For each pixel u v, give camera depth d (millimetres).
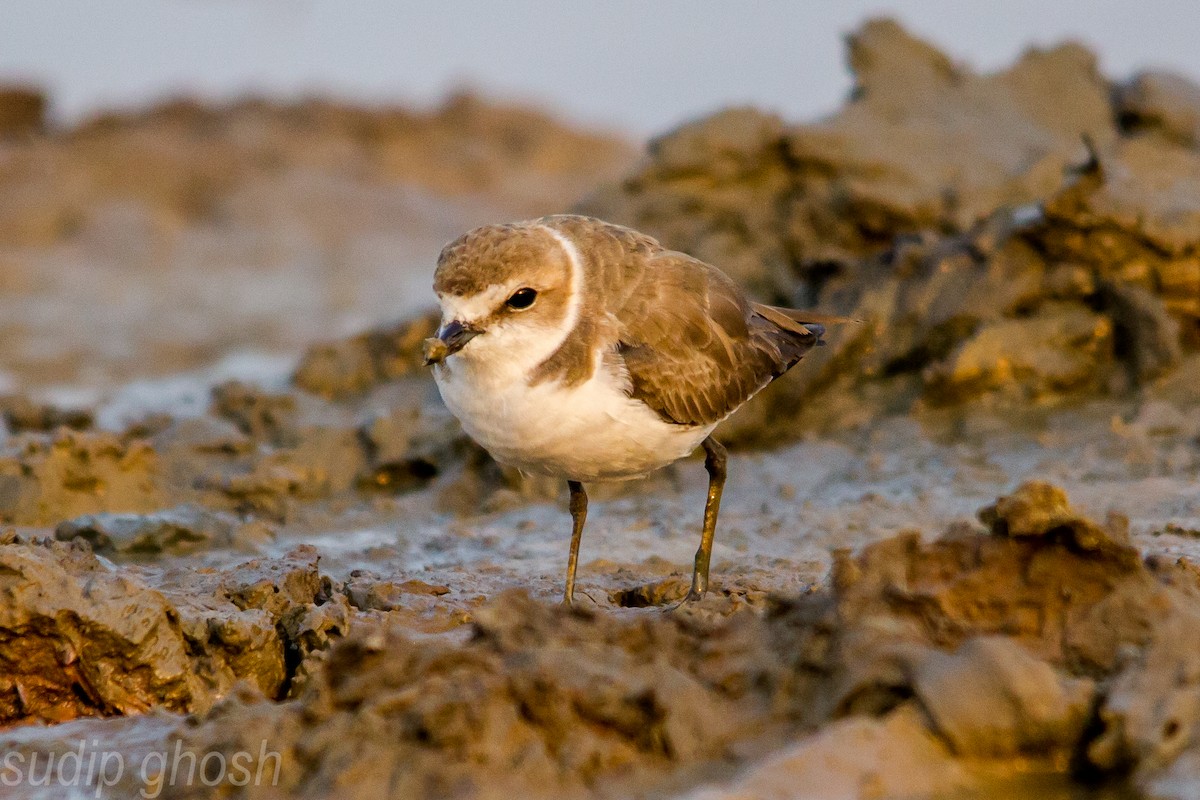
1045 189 16250
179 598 9469
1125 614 7637
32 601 8672
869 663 7266
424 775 6887
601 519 12586
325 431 14719
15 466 12953
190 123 34844
